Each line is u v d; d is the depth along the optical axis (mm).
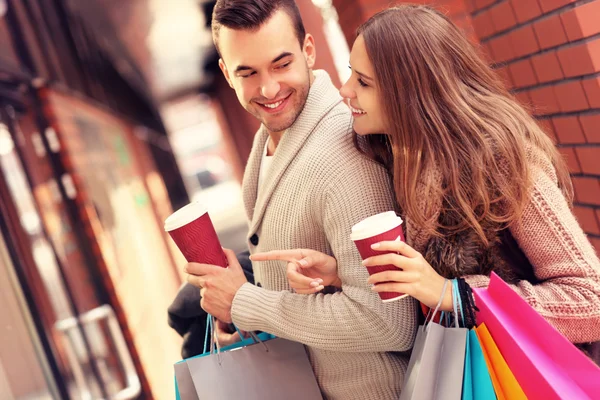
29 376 3383
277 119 1831
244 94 1830
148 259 8078
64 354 3893
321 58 5723
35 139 4965
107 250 5562
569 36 2383
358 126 1739
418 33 1649
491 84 1729
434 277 1552
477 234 1633
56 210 4805
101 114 8922
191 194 29609
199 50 14453
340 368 1836
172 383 6449
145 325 6113
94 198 5844
